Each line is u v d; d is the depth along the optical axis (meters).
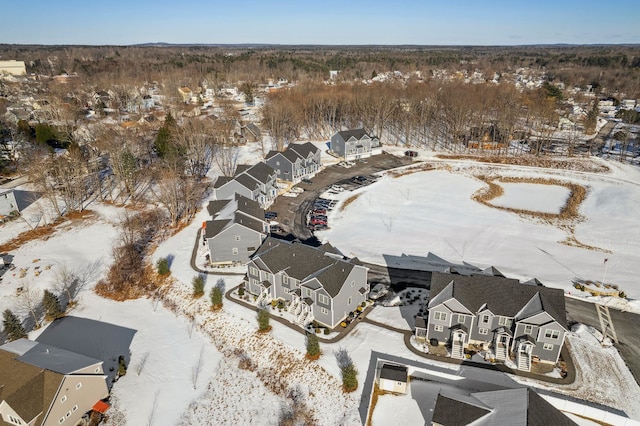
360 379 34.44
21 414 28.48
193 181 79.31
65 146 95.75
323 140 110.56
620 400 31.94
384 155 99.12
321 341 38.81
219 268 51.69
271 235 59.12
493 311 35.97
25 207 69.88
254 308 43.94
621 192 73.69
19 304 46.50
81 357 34.03
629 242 57.69
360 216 66.56
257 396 34.69
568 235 60.34
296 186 79.56
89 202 72.25
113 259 55.25
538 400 28.36
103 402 33.66
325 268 41.78
